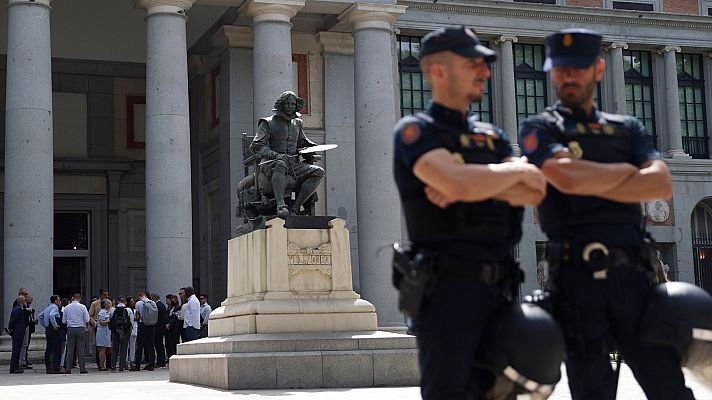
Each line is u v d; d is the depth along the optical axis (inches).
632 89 1574.8
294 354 551.8
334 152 1389.0
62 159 1494.8
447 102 174.2
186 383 643.5
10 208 1088.8
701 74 1631.4
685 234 1561.3
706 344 182.4
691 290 185.0
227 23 1371.8
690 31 1590.8
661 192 184.2
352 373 555.8
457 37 172.7
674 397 188.5
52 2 1290.6
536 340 163.5
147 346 971.3
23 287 1071.6
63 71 1525.6
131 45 1501.0
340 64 1409.9
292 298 581.9
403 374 563.8
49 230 1093.8
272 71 1214.9
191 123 1521.9
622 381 591.5
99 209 1523.1
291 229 589.9
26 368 1010.7
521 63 1520.7
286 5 1227.2
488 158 173.6
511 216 175.5
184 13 1188.5
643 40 1562.5
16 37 1111.6
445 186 161.9
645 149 194.9
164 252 1135.0
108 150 1537.9
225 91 1379.2
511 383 166.4
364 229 1242.0
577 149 189.8
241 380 548.1
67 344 946.7
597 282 188.1
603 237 189.3
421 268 166.1
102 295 1019.3
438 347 166.6
